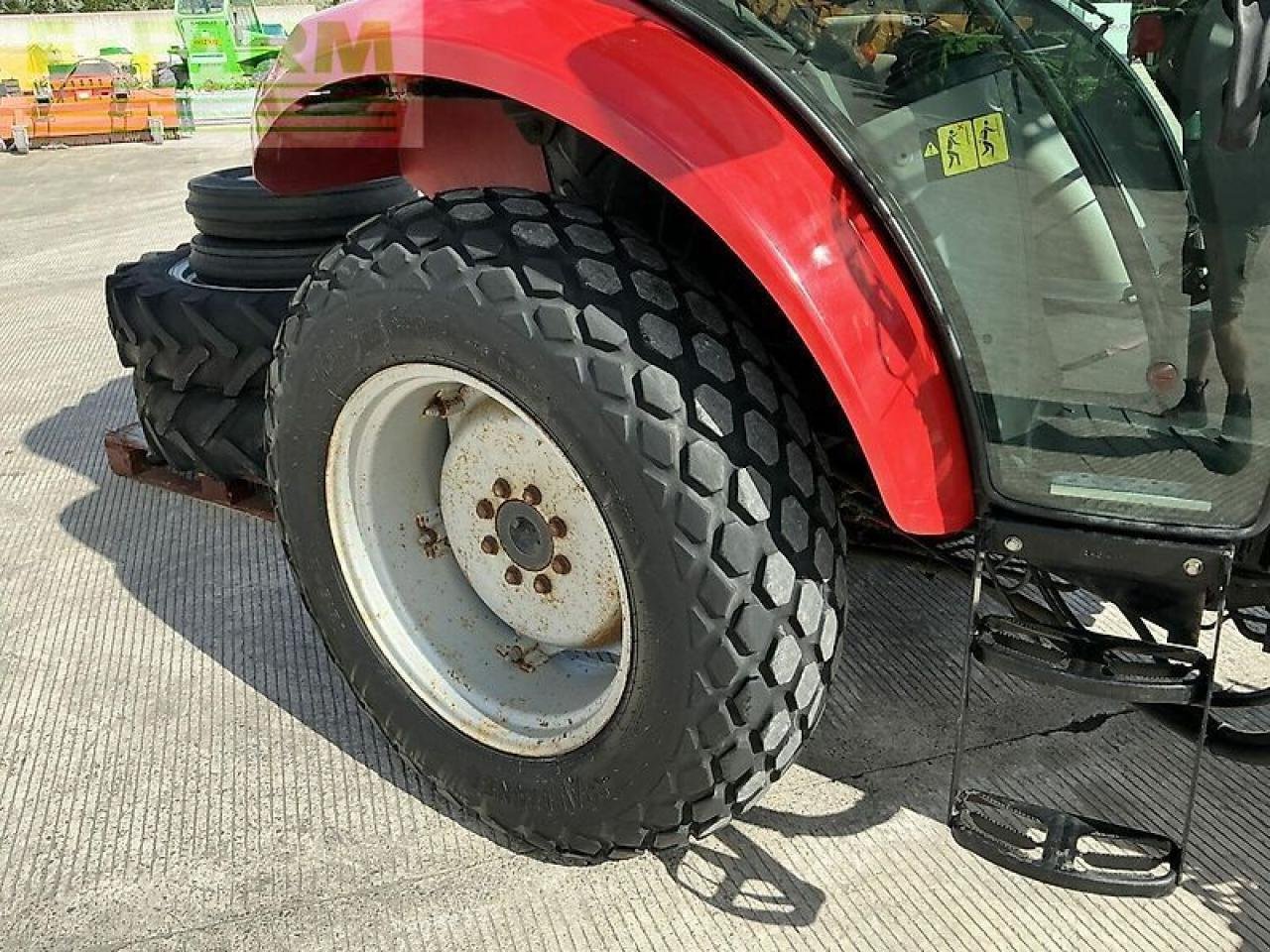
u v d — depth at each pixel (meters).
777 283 1.44
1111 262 1.50
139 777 2.24
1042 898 1.89
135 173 11.52
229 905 1.92
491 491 1.93
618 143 1.50
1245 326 1.45
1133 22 1.48
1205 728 1.52
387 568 2.08
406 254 1.74
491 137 2.09
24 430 4.16
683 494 1.56
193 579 3.02
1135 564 1.52
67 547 3.22
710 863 1.99
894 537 2.23
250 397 3.09
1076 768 2.20
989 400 1.55
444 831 2.08
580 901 1.91
